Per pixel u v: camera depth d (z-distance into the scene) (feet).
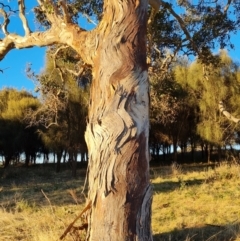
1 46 23.32
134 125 13.44
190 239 21.08
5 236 23.04
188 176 52.95
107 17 15.06
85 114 82.84
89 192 13.91
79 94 79.46
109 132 13.35
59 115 82.23
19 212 32.99
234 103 83.97
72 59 31.24
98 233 12.81
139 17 14.76
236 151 100.78
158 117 65.82
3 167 120.37
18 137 111.55
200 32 29.53
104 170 13.12
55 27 18.71
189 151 139.23
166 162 118.83
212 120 86.94
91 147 13.91
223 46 30.27
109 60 14.25
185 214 28.09
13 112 109.91
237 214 26.84
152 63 31.65
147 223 13.08
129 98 13.74
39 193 49.06
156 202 34.01
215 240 20.88
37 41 20.67
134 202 12.88
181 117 98.73
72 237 17.20
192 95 91.40
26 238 22.48
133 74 14.05
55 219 25.75
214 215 26.66
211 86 83.76
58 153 99.09
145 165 13.39
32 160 131.64
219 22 29.55
